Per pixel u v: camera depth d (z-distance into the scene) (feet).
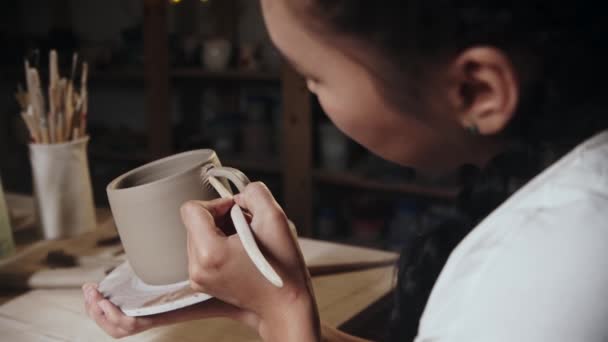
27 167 10.98
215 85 10.09
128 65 9.95
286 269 2.09
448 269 1.56
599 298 1.33
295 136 8.43
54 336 2.83
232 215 2.10
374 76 1.51
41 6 11.64
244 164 9.02
